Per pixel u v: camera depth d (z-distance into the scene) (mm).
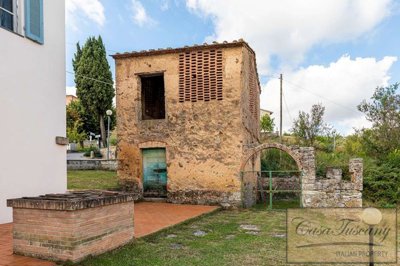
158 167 12617
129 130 12781
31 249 4852
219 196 11648
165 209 10586
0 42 6922
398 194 13750
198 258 5355
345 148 22328
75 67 31281
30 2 7594
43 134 7945
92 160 19234
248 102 13125
